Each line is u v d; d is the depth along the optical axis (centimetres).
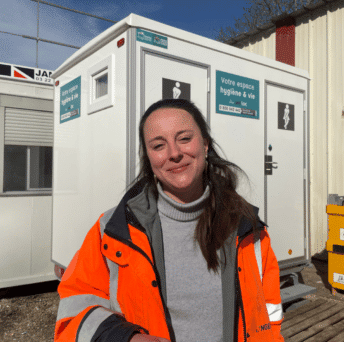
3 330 302
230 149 282
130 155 220
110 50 247
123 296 88
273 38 628
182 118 93
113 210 99
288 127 343
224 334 92
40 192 388
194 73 258
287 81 341
